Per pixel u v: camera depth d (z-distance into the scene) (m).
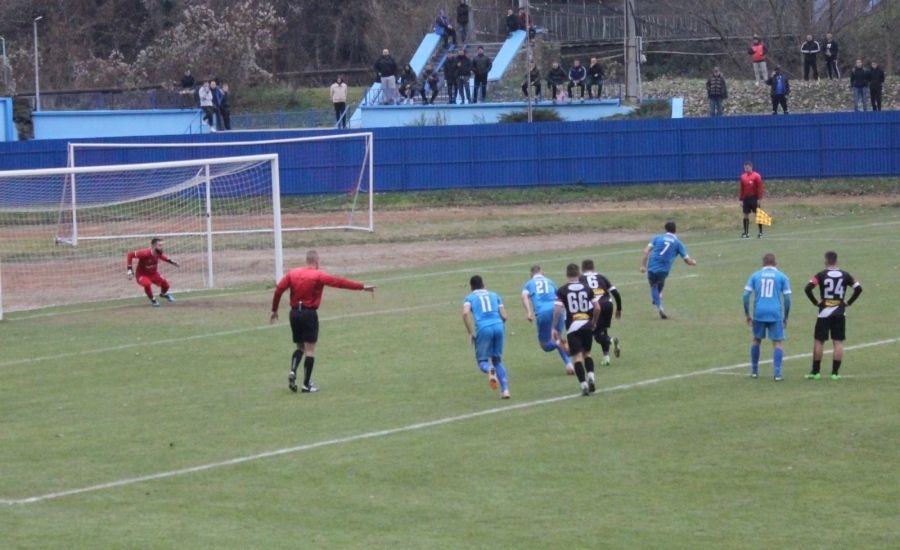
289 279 27.20
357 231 69.25
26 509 18.47
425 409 24.98
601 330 29.12
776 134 81.50
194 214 73.69
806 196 77.69
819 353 26.45
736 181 82.00
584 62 122.00
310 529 17.02
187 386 28.58
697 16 121.62
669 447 21.09
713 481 18.91
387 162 84.00
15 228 66.62
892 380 26.09
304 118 100.19
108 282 52.19
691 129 82.31
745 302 26.84
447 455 21.09
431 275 49.84
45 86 126.62
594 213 73.06
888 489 18.17
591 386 25.61
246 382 28.83
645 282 43.59
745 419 22.94
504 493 18.62
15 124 97.50
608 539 16.16
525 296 27.58
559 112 90.62
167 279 52.94
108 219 70.81
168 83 114.69
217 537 16.72
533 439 22.03
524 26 104.94
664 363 29.00
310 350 27.34
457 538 16.39
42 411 26.11
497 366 26.00
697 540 16.00
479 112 90.12
